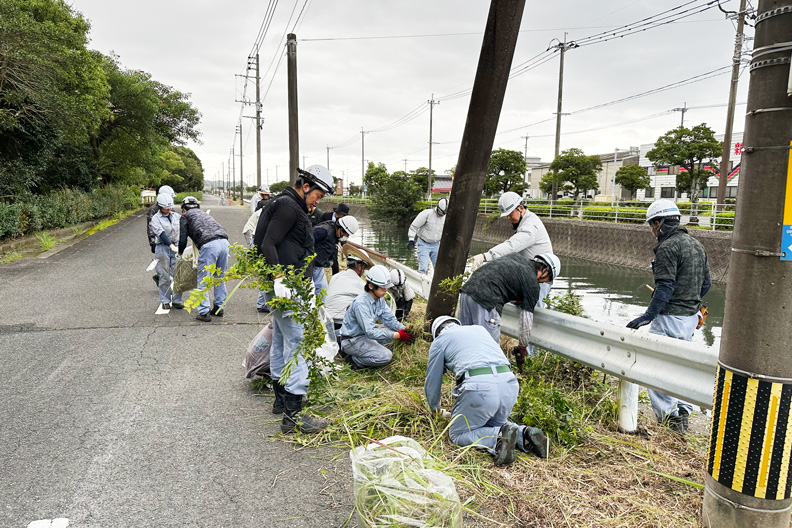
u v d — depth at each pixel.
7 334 5.99
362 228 44.44
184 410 4.01
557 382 4.59
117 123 28.03
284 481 3.03
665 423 4.00
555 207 32.62
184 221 6.85
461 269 5.35
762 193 2.19
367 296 4.95
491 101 4.84
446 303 5.41
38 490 2.85
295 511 2.73
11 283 9.09
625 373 3.50
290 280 3.49
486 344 3.50
